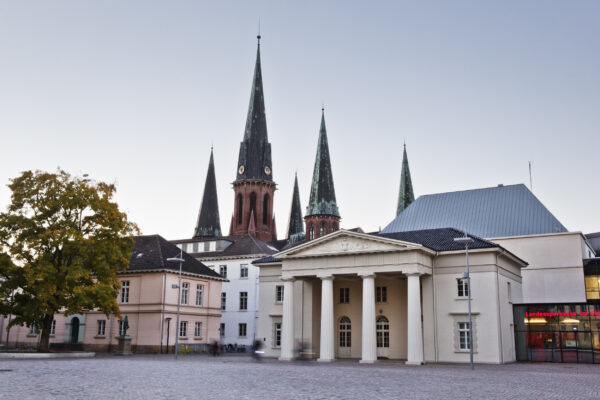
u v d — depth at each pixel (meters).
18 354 42.00
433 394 19.66
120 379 23.05
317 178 139.00
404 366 40.19
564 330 47.38
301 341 48.72
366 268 46.25
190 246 90.44
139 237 66.69
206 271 66.56
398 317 49.59
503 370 35.75
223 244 87.75
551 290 60.41
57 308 45.06
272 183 139.75
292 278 49.53
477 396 19.20
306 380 24.89
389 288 50.44
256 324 78.75
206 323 65.31
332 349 46.81
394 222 71.19
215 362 41.19
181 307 61.47
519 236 62.50
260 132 140.88
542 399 18.53
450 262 46.78
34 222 45.19
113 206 48.06
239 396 17.62
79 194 46.12
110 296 45.88
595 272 59.72
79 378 23.02
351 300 52.06
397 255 45.16
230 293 81.69
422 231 53.00
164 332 58.59
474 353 44.69
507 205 66.62
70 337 62.69
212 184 142.62
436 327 46.19
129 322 59.94
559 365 43.25
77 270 44.03
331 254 47.56
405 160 137.88
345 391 20.12
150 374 26.42
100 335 61.06
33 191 45.50
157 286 59.31
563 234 60.97
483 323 44.78
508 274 49.81
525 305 49.12
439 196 71.50
